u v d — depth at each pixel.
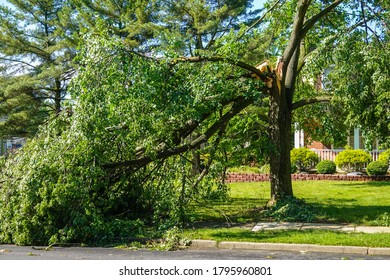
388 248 9.05
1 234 10.87
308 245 9.46
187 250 9.70
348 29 12.94
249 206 14.74
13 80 25.12
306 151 23.89
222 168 13.37
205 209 14.24
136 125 11.12
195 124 12.69
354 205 14.48
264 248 9.66
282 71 13.79
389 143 12.12
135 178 12.77
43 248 10.05
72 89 11.18
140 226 11.14
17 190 10.69
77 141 10.92
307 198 16.22
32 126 26.38
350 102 12.20
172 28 23.80
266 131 14.12
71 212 10.54
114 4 25.41
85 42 11.48
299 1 13.62
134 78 10.99
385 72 11.81
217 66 12.20
